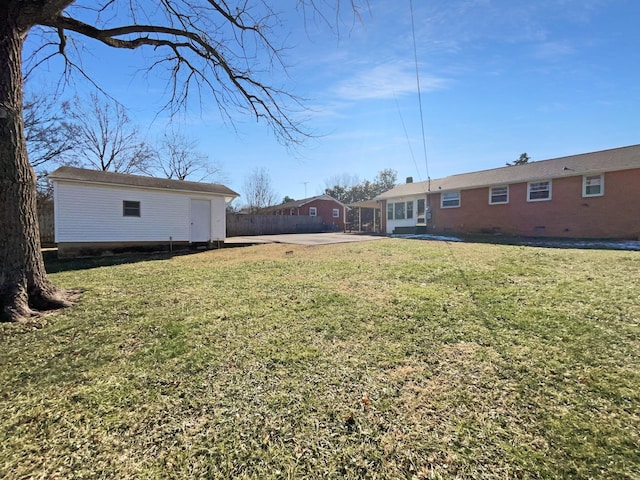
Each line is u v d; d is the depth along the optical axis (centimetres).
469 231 1625
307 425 195
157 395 229
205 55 633
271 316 383
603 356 266
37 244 441
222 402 220
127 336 334
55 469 166
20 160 420
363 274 591
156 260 937
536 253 794
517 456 167
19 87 425
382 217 2145
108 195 1104
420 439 182
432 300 421
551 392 220
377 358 274
